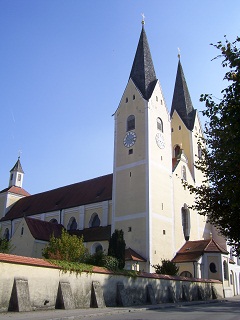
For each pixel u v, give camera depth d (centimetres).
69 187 6750
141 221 4688
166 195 5134
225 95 1029
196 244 5181
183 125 6569
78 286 2558
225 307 3052
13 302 2081
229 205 1466
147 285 3269
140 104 5369
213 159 1467
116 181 5212
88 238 5084
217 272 4853
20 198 7931
